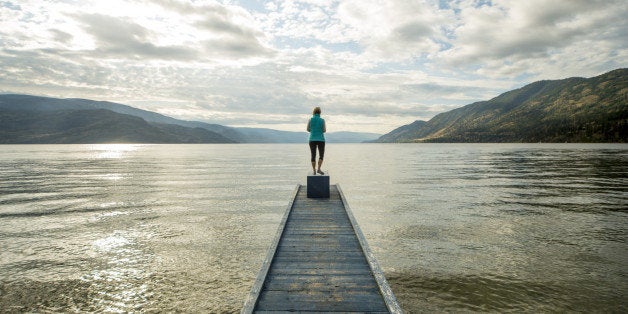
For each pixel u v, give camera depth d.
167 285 11.23
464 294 10.52
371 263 7.51
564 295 10.34
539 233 16.56
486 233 16.73
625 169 49.84
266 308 6.04
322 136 13.30
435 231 17.17
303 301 6.25
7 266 12.68
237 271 12.37
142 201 26.28
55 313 9.52
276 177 45.34
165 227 18.25
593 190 29.98
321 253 8.31
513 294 10.48
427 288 10.95
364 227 18.06
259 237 16.47
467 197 27.19
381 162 78.94
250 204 25.00
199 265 12.89
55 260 13.31
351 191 30.97
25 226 18.42
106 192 31.19
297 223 10.30
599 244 14.82
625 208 22.12
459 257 13.55
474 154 116.38
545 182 36.06
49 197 28.33
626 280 11.24
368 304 6.15
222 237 16.45
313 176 13.05
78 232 17.25
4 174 50.28
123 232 17.23
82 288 10.96
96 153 149.88
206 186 35.62
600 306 9.70
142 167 66.31
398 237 16.23
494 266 12.61
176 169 60.84
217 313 9.59
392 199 26.56
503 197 26.97
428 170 54.12
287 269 7.50
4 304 9.93
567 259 13.15
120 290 10.84
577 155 91.75
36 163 78.88
